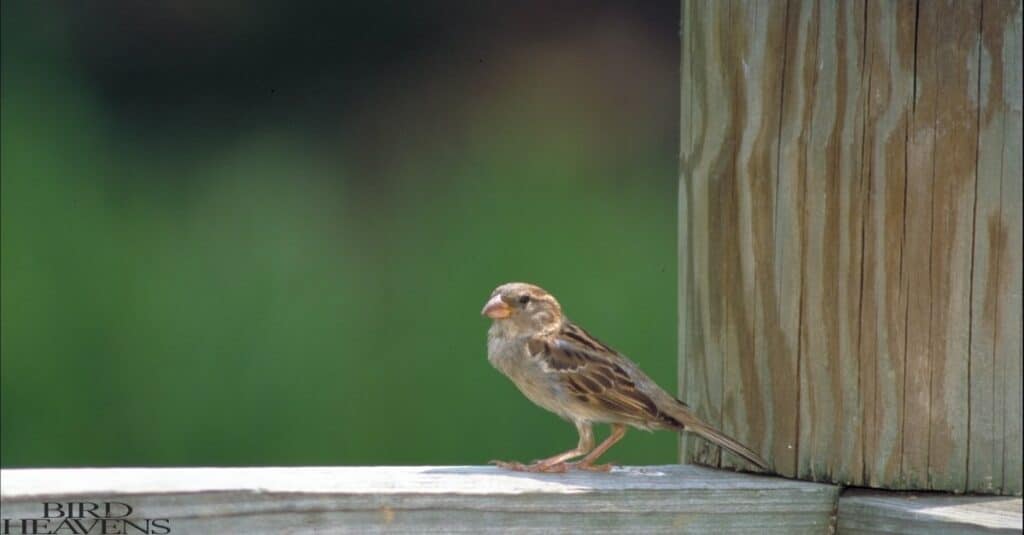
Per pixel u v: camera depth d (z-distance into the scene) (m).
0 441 12.15
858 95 5.79
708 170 6.18
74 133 14.27
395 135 15.11
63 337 12.42
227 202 13.77
